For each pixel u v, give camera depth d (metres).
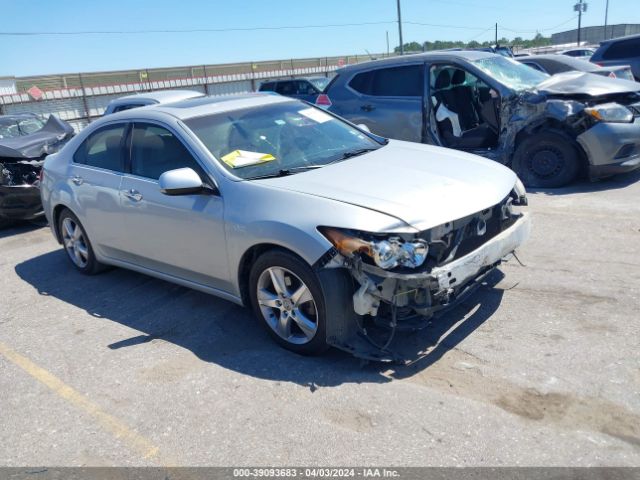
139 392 3.48
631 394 2.96
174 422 3.15
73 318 4.69
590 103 6.65
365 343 3.47
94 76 30.38
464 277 3.28
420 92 7.60
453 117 7.65
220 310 4.49
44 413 3.38
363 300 3.20
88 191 5.01
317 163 4.12
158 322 4.42
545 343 3.51
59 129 8.78
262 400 3.26
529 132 7.04
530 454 2.63
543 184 7.05
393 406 3.07
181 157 4.20
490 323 3.82
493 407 2.98
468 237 3.48
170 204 4.15
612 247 4.90
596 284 4.22
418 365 3.43
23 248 6.95
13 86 27.58
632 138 6.55
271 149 4.23
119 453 2.96
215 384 3.47
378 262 3.10
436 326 3.84
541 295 4.14
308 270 3.36
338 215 3.25
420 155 4.29
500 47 19.44
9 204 7.51
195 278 4.29
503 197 3.70
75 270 5.88
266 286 3.74
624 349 3.36
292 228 3.35
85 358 3.98
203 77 34.66
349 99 8.27
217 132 4.28
